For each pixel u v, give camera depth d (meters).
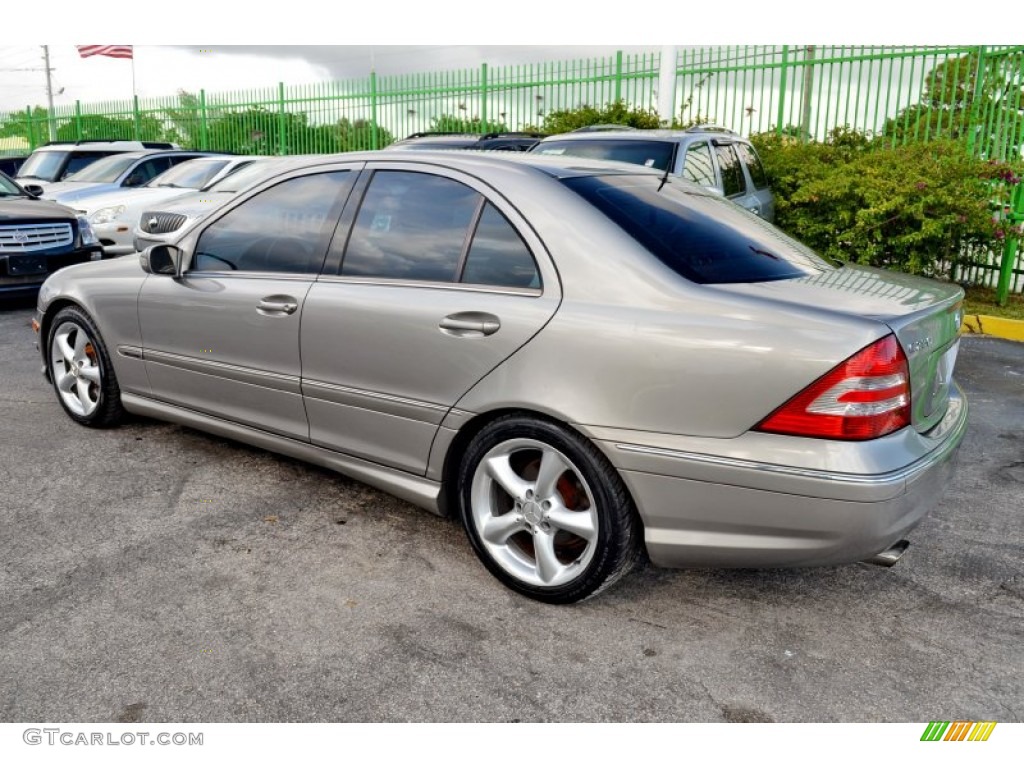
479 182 3.12
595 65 13.48
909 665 2.64
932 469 2.58
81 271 4.59
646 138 7.48
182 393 4.10
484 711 2.40
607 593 3.06
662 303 2.66
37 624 2.77
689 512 2.62
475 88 14.91
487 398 2.92
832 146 10.30
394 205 3.34
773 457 2.47
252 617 2.84
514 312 2.86
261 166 9.89
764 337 2.48
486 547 3.06
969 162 8.52
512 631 2.79
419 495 3.25
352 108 17.00
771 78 11.34
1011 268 8.70
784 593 3.07
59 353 4.75
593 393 2.70
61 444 4.46
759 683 2.55
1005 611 2.96
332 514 3.66
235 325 3.73
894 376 2.45
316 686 2.49
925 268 8.80
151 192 10.67
